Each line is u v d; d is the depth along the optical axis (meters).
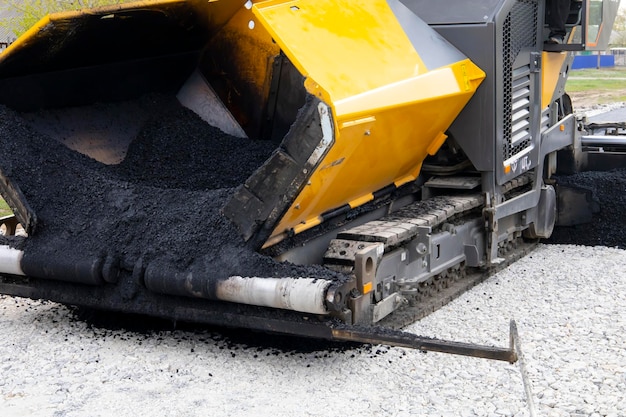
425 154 6.20
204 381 4.59
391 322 5.45
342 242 5.12
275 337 5.32
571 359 4.89
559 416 4.09
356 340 4.49
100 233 5.23
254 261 4.73
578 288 6.54
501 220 7.05
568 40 7.67
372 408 4.21
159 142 6.16
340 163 4.77
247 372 4.73
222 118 6.42
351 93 4.64
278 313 4.71
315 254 5.25
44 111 5.82
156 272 4.91
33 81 5.65
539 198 7.68
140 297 5.14
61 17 5.00
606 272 7.04
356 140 4.74
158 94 6.47
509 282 6.77
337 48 4.92
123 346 5.18
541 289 6.53
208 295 4.77
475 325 5.60
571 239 8.34
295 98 6.11
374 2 5.75
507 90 6.46
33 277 5.50
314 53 4.70
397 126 5.21
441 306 6.04
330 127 4.43
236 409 4.19
